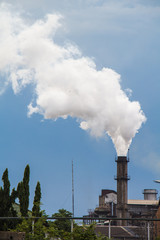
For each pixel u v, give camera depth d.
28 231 59.53
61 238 58.94
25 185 75.75
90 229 58.25
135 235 165.25
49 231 59.03
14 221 70.19
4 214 70.19
